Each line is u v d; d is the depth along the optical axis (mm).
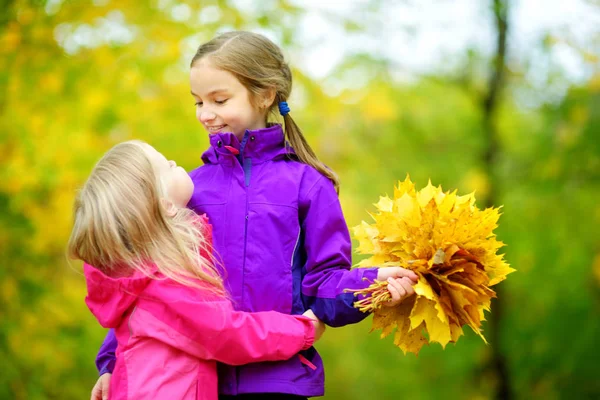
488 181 10297
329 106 7723
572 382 10344
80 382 6809
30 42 6004
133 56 6309
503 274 2408
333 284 2434
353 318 2422
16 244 6414
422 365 11141
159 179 2451
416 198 2516
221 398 2471
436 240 2361
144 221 2363
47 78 6031
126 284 2316
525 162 10430
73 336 6793
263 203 2520
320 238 2539
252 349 2322
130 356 2318
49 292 6664
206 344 2305
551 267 10070
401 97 10703
